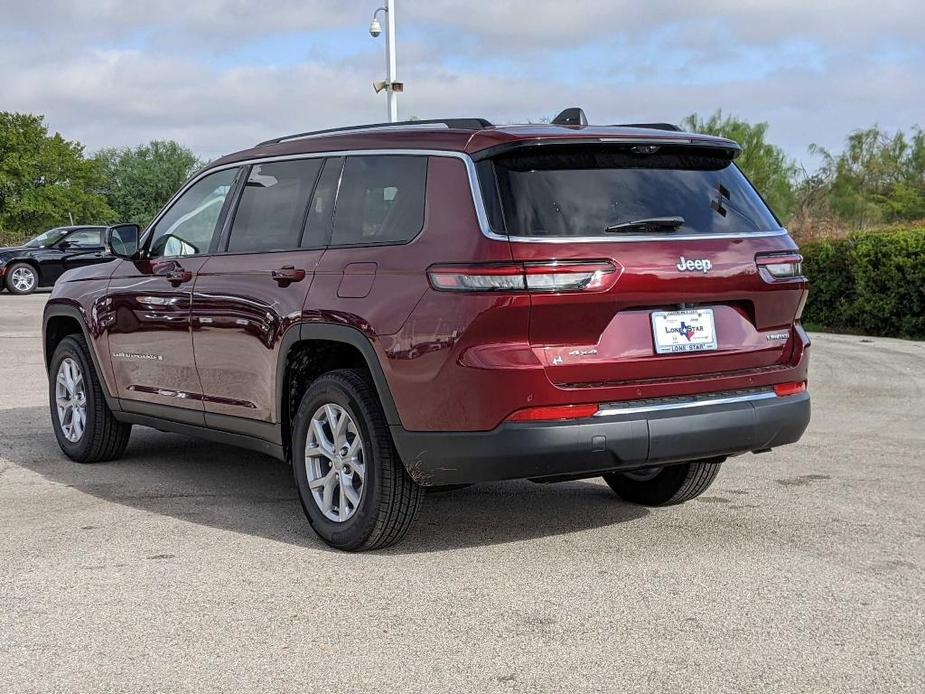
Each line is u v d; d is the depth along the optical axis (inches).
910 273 581.0
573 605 158.6
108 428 262.4
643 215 174.4
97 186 2923.2
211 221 227.1
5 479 248.5
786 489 234.1
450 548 189.8
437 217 174.4
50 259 1032.2
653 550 187.2
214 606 159.3
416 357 170.6
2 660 139.5
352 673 134.4
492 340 164.4
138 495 231.9
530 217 166.6
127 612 157.0
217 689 130.0
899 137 1141.1
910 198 1102.4
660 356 173.0
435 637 146.2
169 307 230.5
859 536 195.6
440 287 168.7
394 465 179.6
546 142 170.1
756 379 184.1
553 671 134.2
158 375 238.4
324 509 191.8
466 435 167.0
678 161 185.2
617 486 225.0
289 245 203.6
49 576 174.1
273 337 199.0
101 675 134.3
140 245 244.5
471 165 173.2
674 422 172.7
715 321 180.2
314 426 193.0
